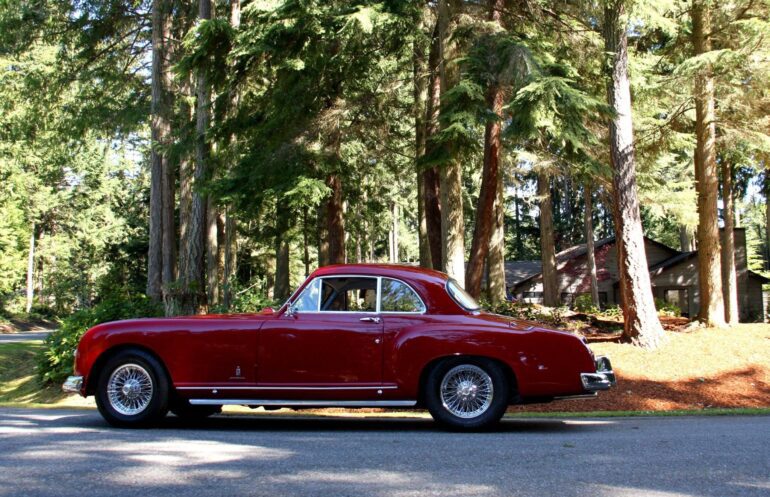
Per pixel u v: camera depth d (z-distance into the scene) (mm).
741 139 19016
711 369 14500
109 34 25250
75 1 23844
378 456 5289
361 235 44281
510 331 6789
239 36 16781
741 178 33156
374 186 31422
